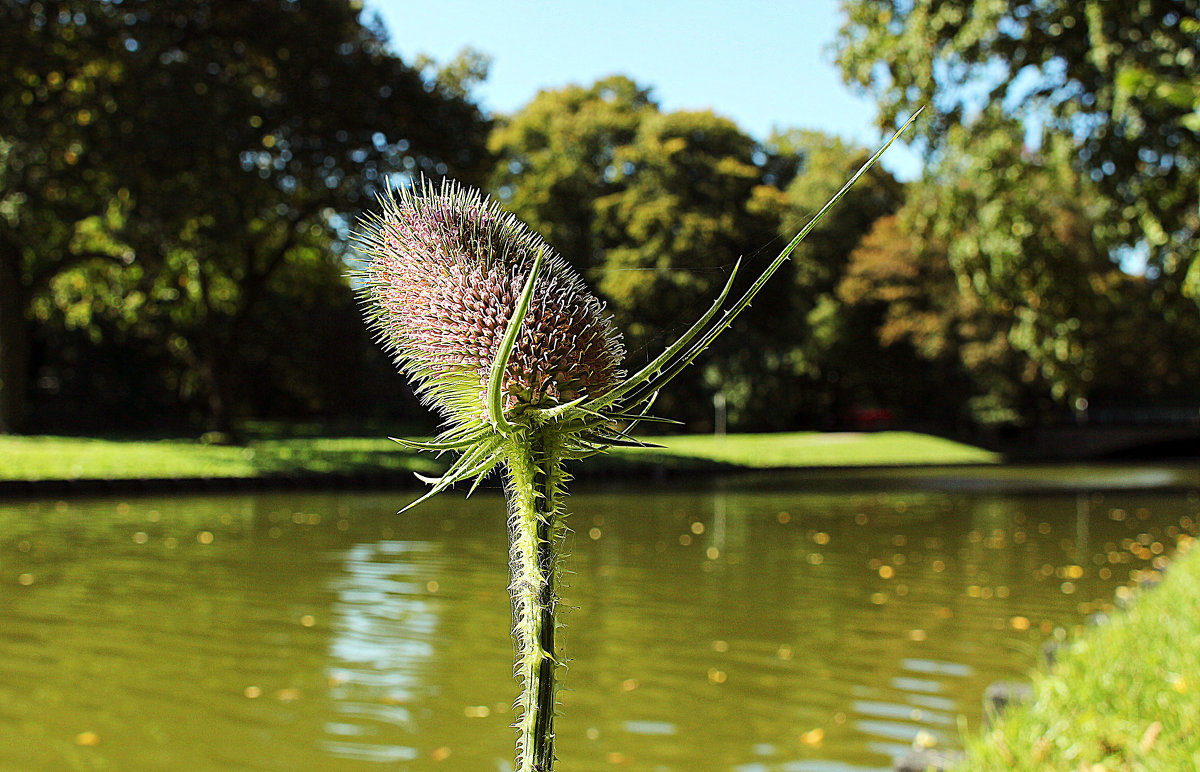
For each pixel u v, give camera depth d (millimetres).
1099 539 17297
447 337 1582
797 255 51562
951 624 10195
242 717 7203
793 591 11930
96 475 22141
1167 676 5203
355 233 1682
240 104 27578
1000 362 46062
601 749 6664
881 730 7008
